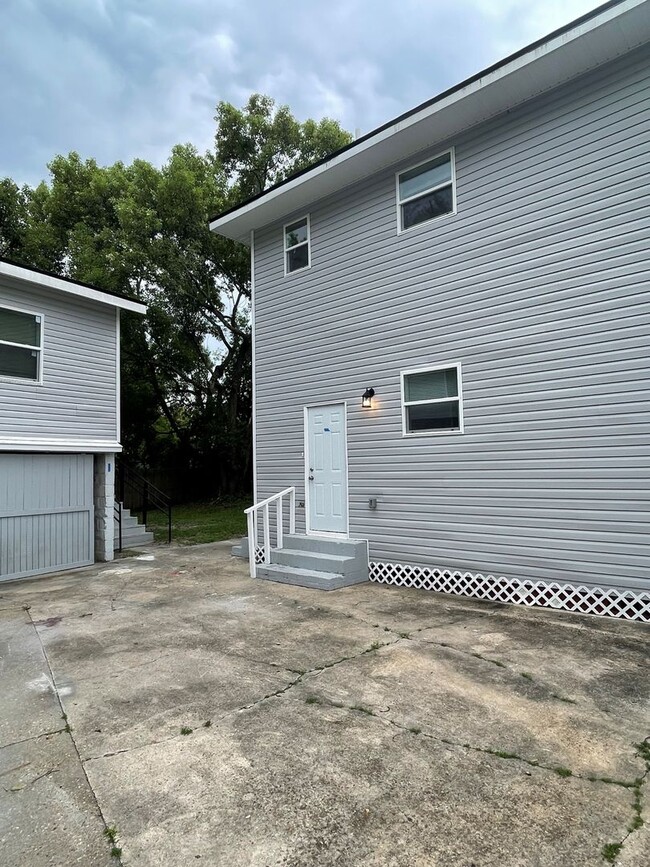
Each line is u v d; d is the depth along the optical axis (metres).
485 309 6.42
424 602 6.12
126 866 2.08
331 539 7.85
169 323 17.27
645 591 5.18
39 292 9.07
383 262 7.55
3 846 2.21
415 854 2.09
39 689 3.85
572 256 5.75
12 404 8.55
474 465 6.45
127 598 6.64
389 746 2.91
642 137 5.36
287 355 8.91
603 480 5.47
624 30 5.16
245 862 2.08
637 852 2.08
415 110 6.54
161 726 3.23
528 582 5.95
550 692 3.55
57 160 17.94
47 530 8.73
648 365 5.23
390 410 7.38
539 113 6.04
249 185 18.52
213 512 17.30
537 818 2.29
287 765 2.75
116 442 10.14
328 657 4.32
